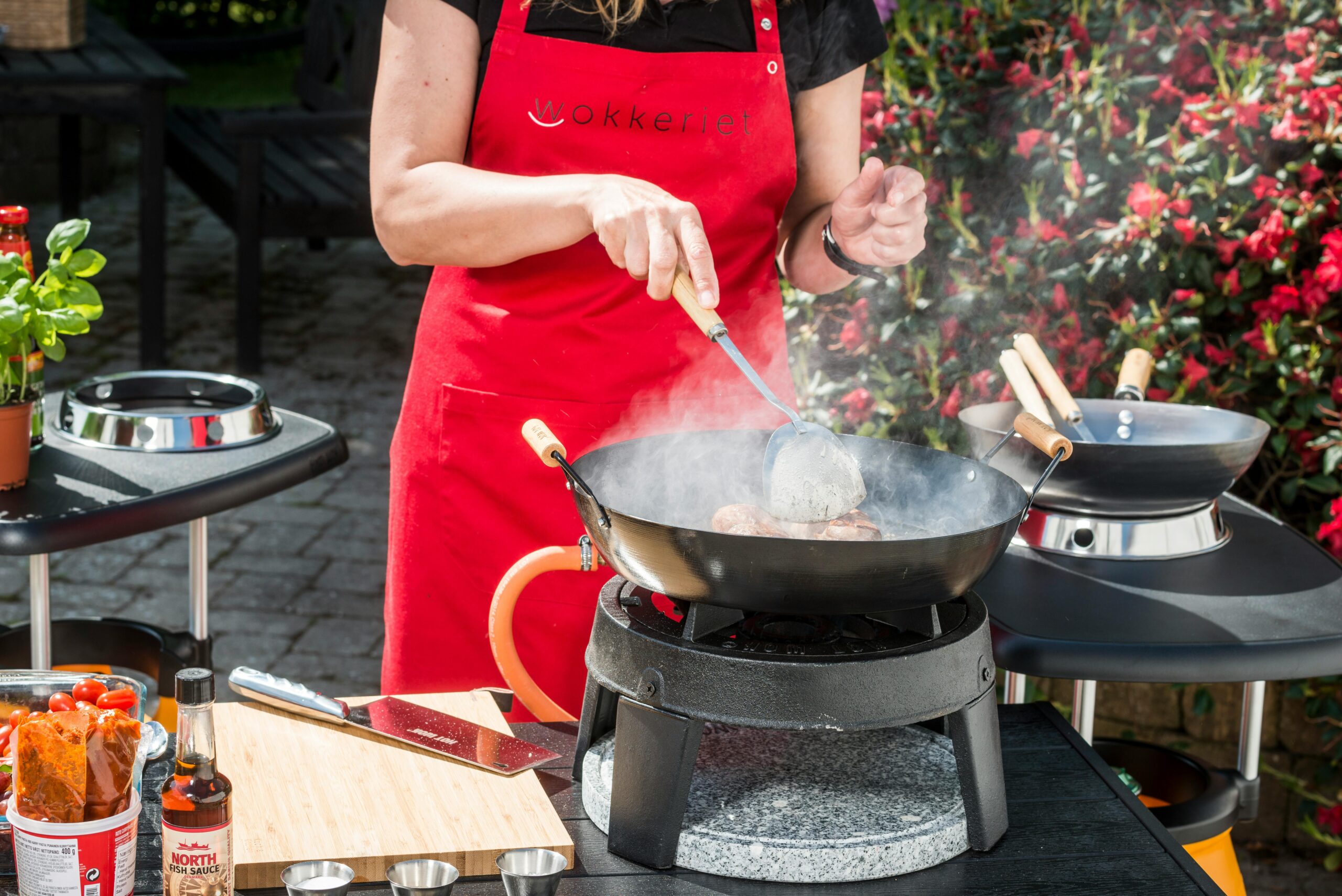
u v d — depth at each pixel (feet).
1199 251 8.64
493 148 5.87
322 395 17.58
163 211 17.61
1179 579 5.70
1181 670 4.99
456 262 5.63
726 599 3.84
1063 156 8.74
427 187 5.50
